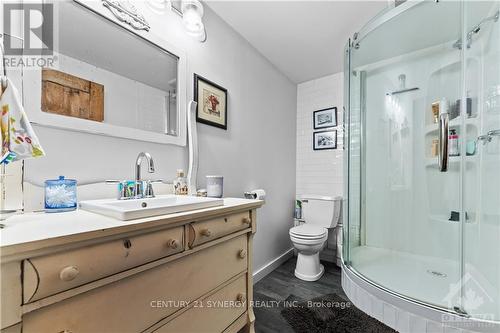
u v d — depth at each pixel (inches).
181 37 54.7
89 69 38.6
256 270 80.2
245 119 77.2
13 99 24.7
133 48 45.1
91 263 22.4
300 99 112.3
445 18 63.3
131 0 44.6
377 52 80.4
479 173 64.1
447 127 66.9
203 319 35.9
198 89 58.4
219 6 62.4
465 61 65.5
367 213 92.0
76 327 21.9
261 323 55.4
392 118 86.8
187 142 55.5
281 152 99.5
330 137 103.0
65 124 35.0
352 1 60.9
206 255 36.8
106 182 40.1
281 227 97.6
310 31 73.6
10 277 18.0
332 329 53.7
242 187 75.3
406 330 53.1
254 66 82.3
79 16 37.6
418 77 81.1
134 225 25.1
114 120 41.6
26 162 31.4
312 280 78.6
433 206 77.9
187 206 34.0
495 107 60.1
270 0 60.2
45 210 31.3
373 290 60.1
